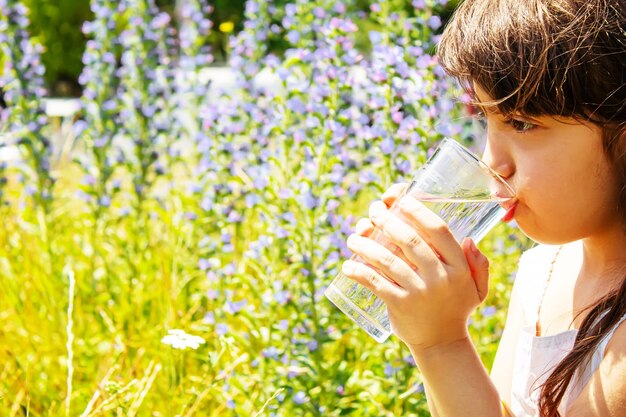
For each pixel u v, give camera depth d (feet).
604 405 4.84
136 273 12.46
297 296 9.38
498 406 5.18
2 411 8.67
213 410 9.31
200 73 13.87
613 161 4.83
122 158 13.78
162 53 14.49
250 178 11.77
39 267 12.61
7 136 14.30
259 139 11.90
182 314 10.96
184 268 11.74
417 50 9.72
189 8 14.03
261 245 9.59
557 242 5.08
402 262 5.13
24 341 11.25
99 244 13.38
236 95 12.42
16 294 12.32
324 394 8.86
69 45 49.26
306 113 10.19
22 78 14.39
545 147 4.88
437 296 5.04
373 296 5.48
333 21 9.89
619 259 5.37
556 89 4.69
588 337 5.18
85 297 12.43
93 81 14.40
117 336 10.27
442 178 5.14
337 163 9.58
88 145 13.97
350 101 10.50
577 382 5.30
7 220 14.66
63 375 10.33
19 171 14.52
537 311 6.18
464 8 5.23
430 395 5.56
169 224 12.46
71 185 17.78
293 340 9.15
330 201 9.55
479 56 4.91
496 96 4.89
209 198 11.66
